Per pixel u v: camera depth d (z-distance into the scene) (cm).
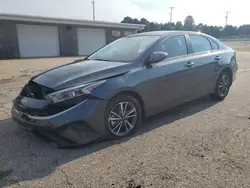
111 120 357
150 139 364
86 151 331
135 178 268
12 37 2030
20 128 412
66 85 326
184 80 452
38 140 367
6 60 1792
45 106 318
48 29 2239
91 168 289
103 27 2614
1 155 323
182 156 312
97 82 339
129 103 374
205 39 532
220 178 264
